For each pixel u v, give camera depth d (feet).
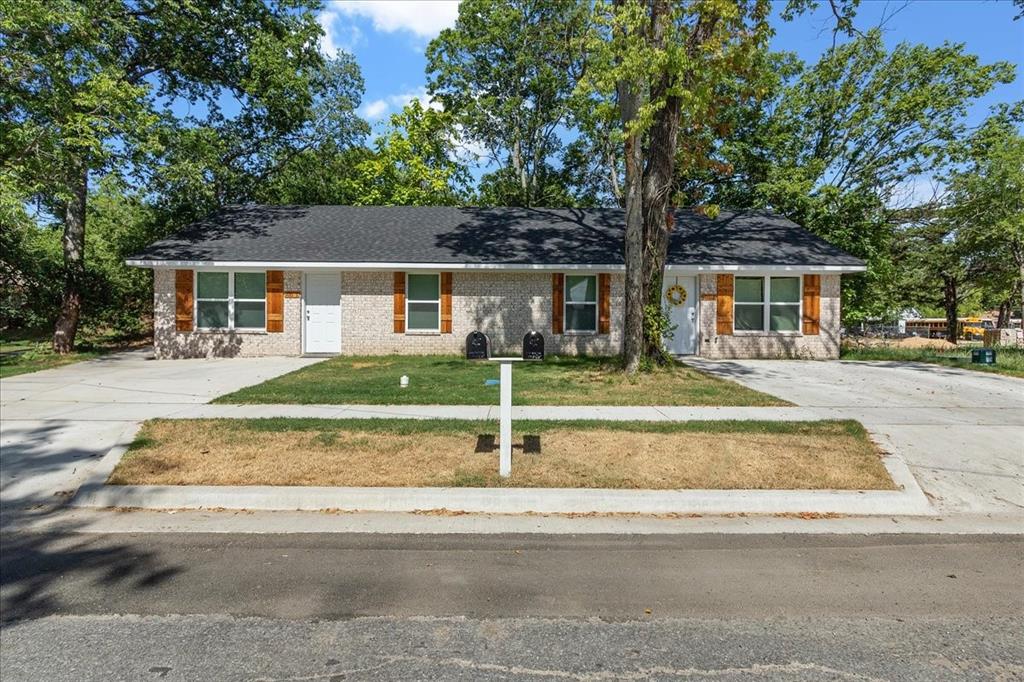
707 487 18.92
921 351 64.54
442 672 9.62
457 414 27.94
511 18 83.87
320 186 87.25
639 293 38.52
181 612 11.64
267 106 72.64
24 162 43.78
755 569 13.89
